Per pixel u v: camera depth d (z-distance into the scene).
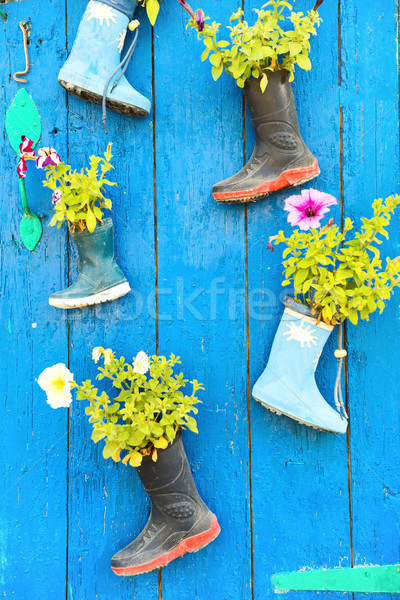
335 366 1.15
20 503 1.21
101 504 1.19
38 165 1.08
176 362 1.12
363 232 1.09
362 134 1.16
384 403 1.15
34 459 1.21
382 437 1.15
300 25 1.06
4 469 1.21
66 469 1.20
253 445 1.16
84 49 1.12
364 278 1.03
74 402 1.21
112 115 1.20
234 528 1.16
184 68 1.18
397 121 1.15
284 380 1.07
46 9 1.21
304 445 1.16
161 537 1.09
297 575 1.14
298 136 1.10
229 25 1.16
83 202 1.08
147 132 1.19
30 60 1.22
